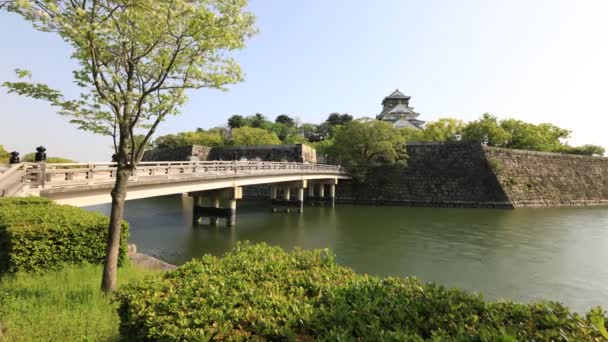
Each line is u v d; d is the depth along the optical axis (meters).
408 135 59.66
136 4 5.70
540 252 18.31
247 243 5.93
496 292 12.60
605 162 52.44
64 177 13.00
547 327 2.73
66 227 8.18
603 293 12.60
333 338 2.67
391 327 2.87
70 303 6.10
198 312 3.25
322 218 30.48
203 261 5.07
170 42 6.35
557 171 47.16
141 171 16.27
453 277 14.19
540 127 58.12
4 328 5.03
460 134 57.34
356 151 47.09
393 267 15.48
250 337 2.90
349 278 4.32
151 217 29.03
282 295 3.70
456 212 35.50
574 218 31.31
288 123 99.88
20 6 5.12
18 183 11.27
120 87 6.47
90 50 5.88
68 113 6.43
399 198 44.47
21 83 5.91
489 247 19.33
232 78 6.91
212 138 64.44
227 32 6.28
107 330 5.05
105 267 6.80
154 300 3.60
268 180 28.38
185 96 6.78
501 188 40.25
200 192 24.83
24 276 7.37
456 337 2.49
